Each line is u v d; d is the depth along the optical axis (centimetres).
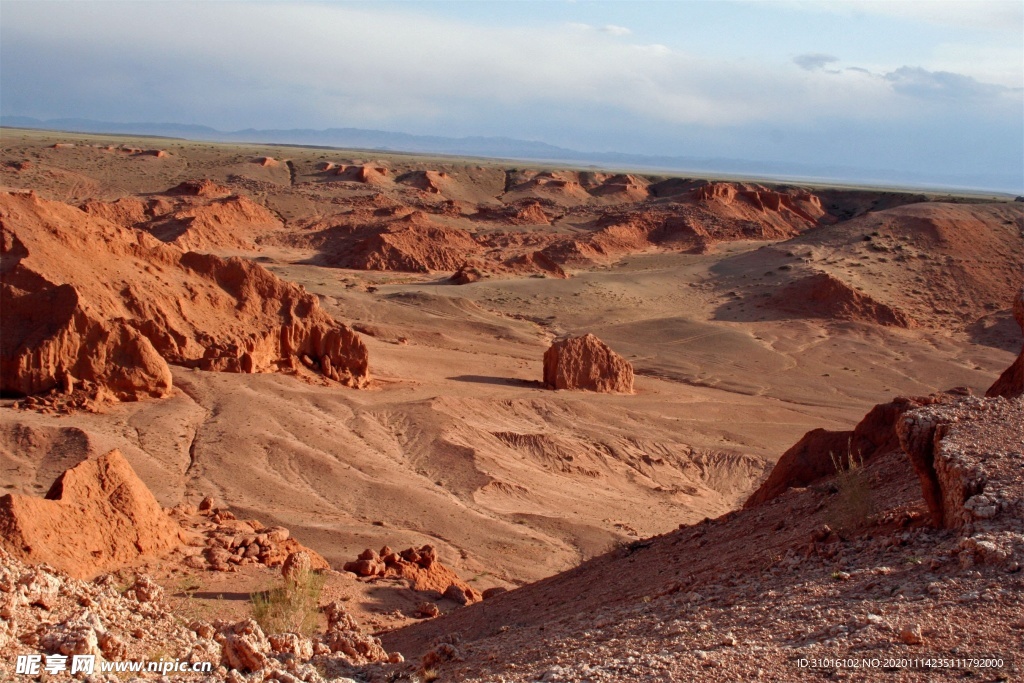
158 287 6359
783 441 6331
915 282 11581
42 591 1266
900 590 1161
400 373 7044
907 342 9775
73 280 5859
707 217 18738
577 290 11450
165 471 4297
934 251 12519
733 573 1513
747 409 7188
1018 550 1143
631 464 5647
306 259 13788
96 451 4334
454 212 19650
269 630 1727
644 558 2000
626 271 13712
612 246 15750
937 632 1016
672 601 1442
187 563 2420
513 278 12369
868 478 1831
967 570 1148
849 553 1398
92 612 1276
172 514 2992
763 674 977
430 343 8638
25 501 2139
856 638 1034
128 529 2386
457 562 3578
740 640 1112
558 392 6981
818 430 2588
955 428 1477
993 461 1352
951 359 9319
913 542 1344
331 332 6625
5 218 5928
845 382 8456
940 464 1391
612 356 7362
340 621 1850
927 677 920
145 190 19238
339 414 5647
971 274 11825
